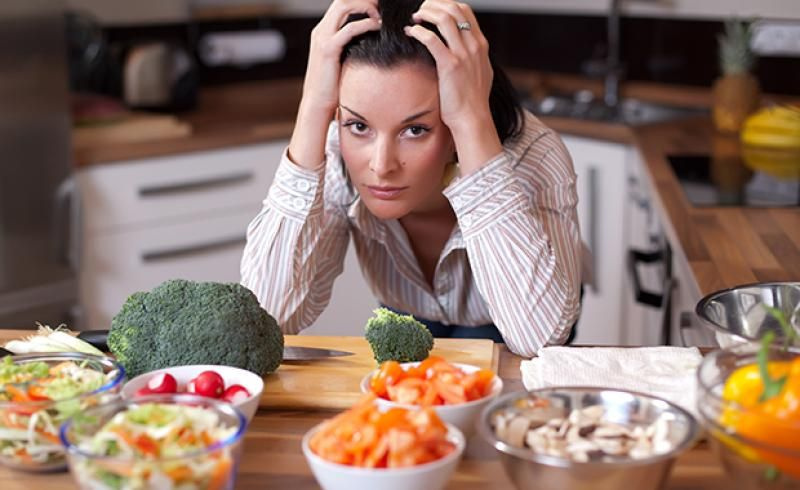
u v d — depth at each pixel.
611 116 3.99
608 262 3.68
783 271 2.11
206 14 4.49
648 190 3.04
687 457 1.30
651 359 1.55
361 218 1.95
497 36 4.78
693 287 2.12
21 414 1.27
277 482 1.26
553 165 1.94
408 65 1.62
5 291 3.36
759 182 2.89
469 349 1.64
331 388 1.50
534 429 1.24
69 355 1.45
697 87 4.15
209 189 3.75
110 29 4.28
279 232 1.81
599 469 1.10
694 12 4.10
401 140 1.67
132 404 1.23
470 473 1.27
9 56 3.26
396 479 1.13
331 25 1.70
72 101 3.83
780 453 1.08
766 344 1.14
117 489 1.09
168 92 4.10
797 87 3.83
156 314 1.52
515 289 1.70
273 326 1.56
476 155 1.68
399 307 2.13
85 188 3.49
